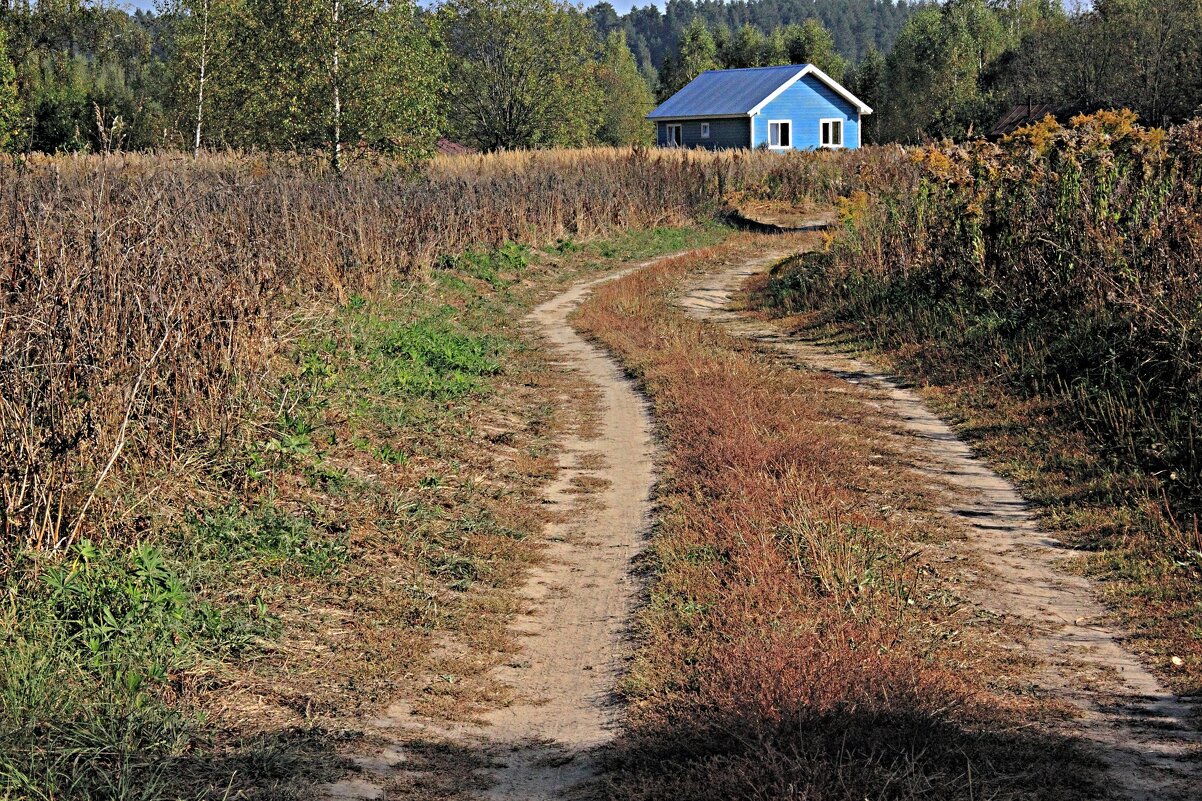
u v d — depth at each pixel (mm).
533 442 11164
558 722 5711
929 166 17359
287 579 7137
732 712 5332
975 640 6625
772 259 26906
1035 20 81125
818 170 37781
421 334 14586
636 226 31047
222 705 5547
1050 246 13797
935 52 71750
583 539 8555
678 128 57656
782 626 6391
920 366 13938
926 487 9602
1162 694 5980
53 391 7223
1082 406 10961
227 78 30688
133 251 8789
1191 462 9109
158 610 6047
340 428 10180
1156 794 4785
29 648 5434
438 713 5773
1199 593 7227
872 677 5648
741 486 8984
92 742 4914
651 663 6207
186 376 8664
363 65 25672
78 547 6359
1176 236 11914
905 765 4832
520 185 27688
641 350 15500
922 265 16906
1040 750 5180
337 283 16094
